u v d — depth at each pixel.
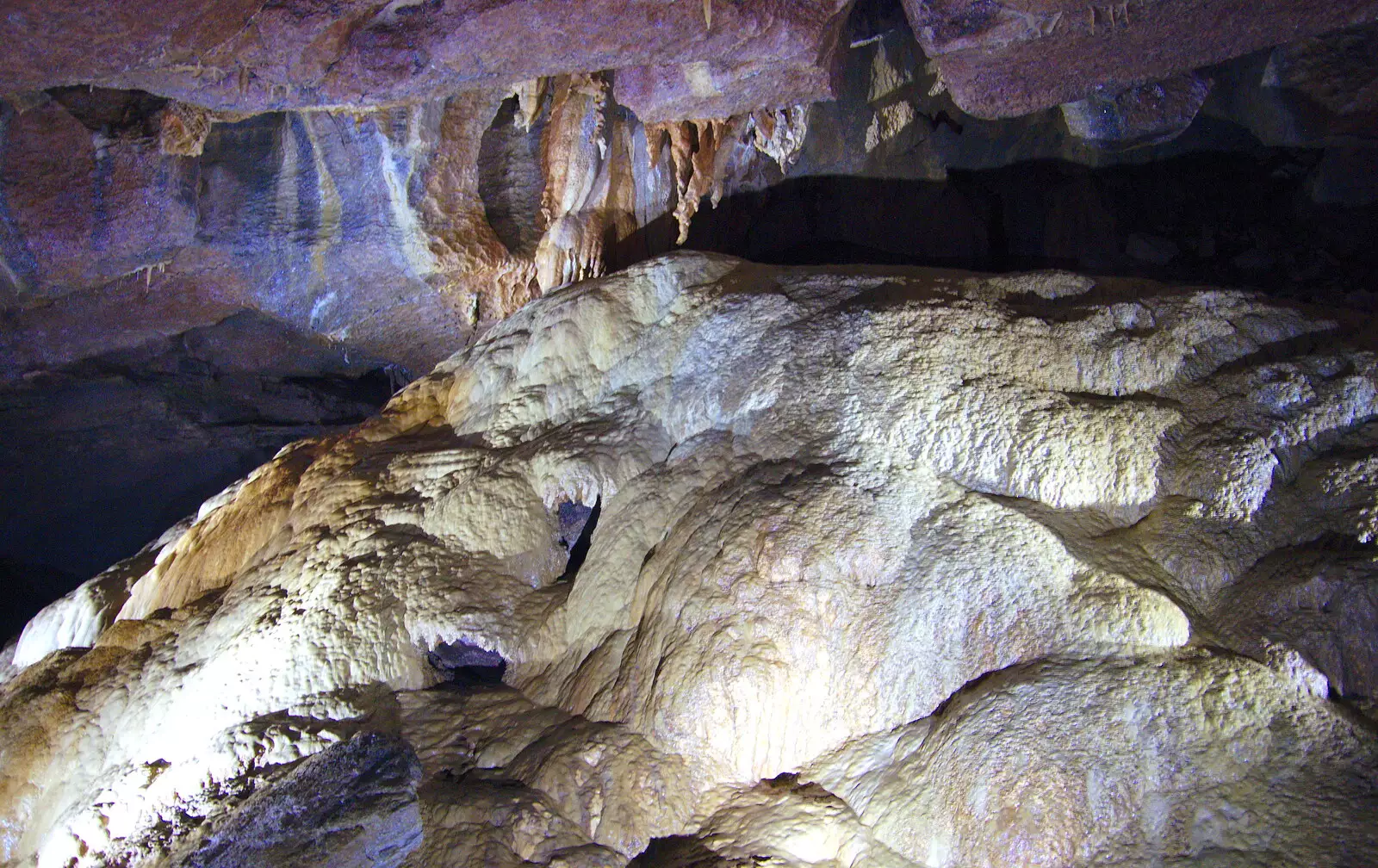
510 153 8.21
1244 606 3.33
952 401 4.09
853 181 10.00
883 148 9.73
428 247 7.77
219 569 5.81
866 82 9.33
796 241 10.27
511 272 8.20
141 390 9.71
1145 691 3.10
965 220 9.92
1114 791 2.97
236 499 6.24
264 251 7.87
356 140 7.38
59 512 11.76
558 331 5.61
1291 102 7.17
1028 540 3.58
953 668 3.51
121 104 6.66
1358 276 7.90
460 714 4.32
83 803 4.73
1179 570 3.50
